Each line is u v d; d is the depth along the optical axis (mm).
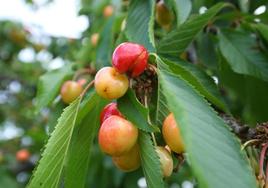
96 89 249
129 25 341
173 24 382
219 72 405
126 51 244
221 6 330
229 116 308
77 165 272
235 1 423
